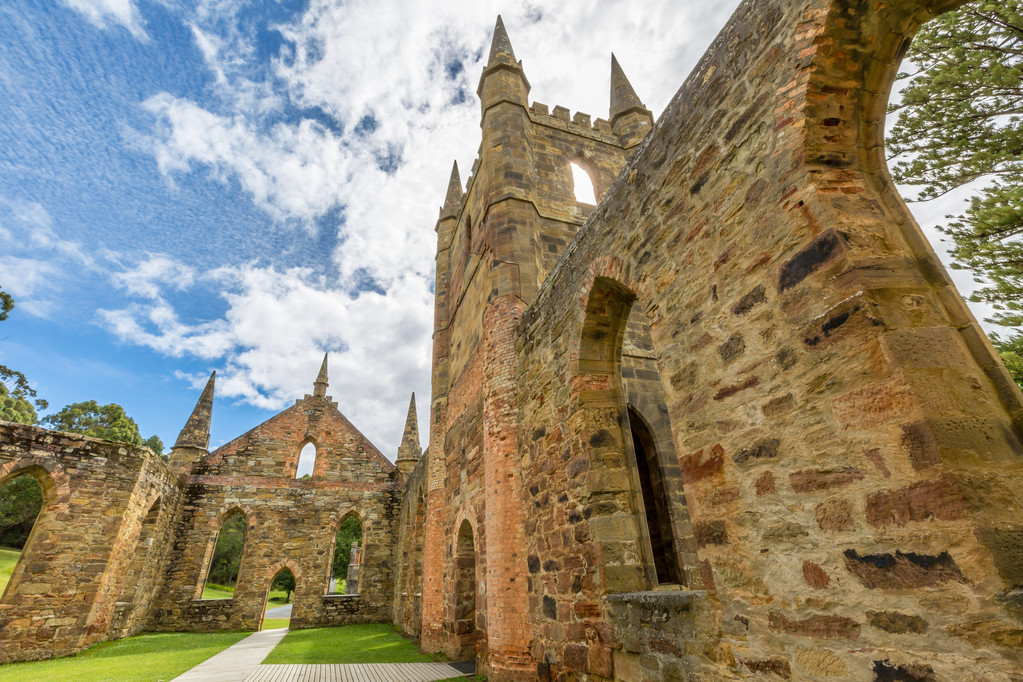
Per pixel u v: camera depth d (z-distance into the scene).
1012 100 9.05
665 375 4.41
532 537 7.44
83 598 13.45
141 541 18.05
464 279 13.91
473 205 14.35
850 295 2.80
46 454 13.73
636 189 5.41
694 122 4.53
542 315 8.06
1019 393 2.48
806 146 3.26
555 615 6.42
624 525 5.71
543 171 13.46
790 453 3.06
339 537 51.97
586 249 6.55
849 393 2.73
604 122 15.82
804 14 3.41
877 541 2.47
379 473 25.58
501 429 8.66
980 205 9.34
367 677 8.83
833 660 2.60
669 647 4.05
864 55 3.34
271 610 38.44
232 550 51.12
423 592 13.20
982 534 2.09
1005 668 1.90
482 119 13.89
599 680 5.22
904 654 2.27
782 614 2.95
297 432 25.30
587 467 6.03
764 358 3.36
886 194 3.23
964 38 9.28
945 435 2.32
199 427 23.70
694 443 3.92
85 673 9.62
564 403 6.82
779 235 3.36
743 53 4.00
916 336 2.61
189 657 11.85
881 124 3.42
